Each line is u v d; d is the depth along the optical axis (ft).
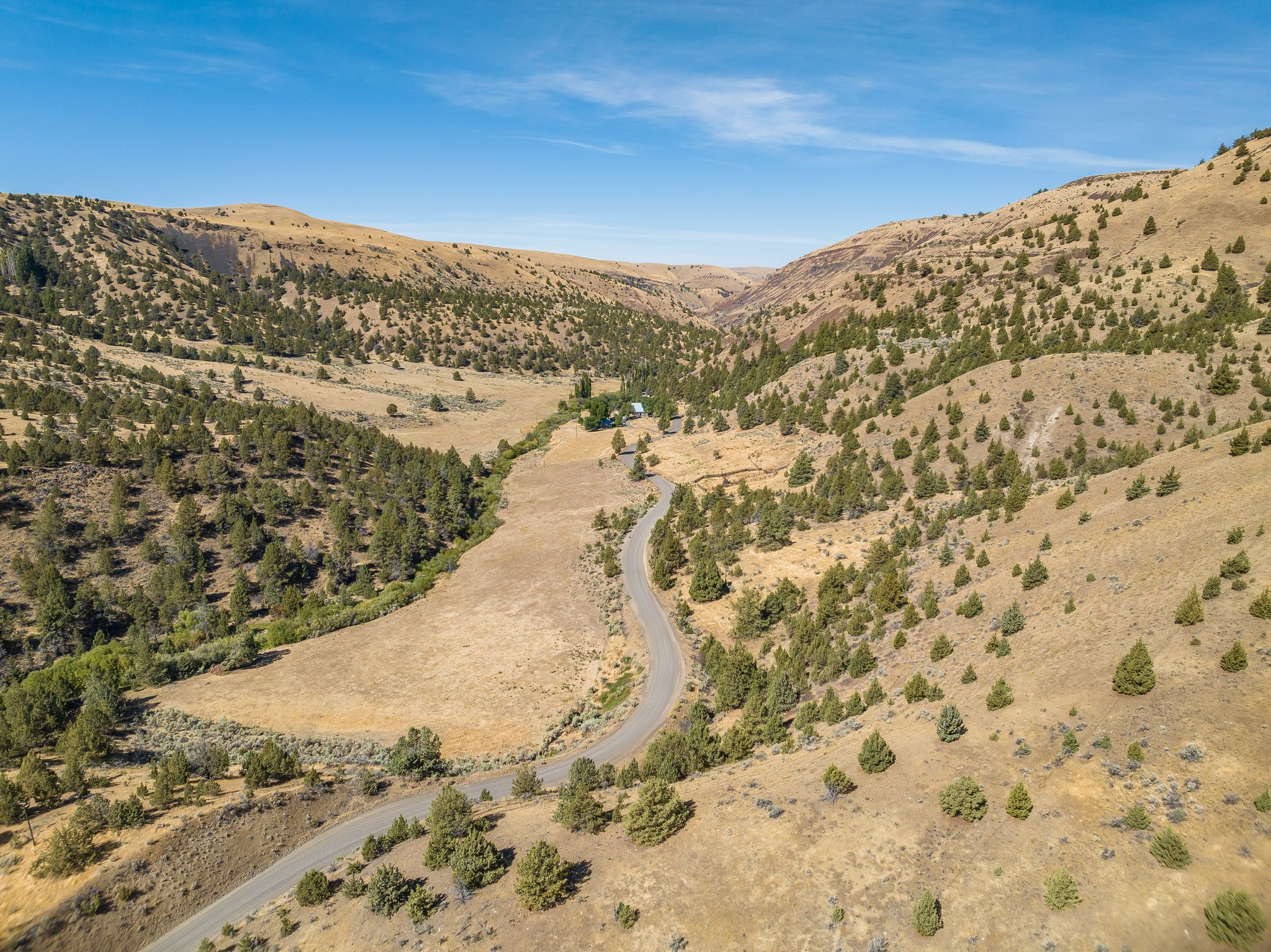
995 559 263.90
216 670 295.69
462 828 169.78
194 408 504.84
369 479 479.00
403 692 284.00
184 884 173.47
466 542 451.94
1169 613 174.91
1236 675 146.10
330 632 338.13
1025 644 194.70
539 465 608.19
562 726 259.80
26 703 233.55
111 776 211.00
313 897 159.63
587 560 406.00
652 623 327.26
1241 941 100.32
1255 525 192.85
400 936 141.18
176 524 371.35
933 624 239.91
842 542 367.66
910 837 138.51
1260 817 117.08
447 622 346.54
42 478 370.94
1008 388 440.04
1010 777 146.00
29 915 155.33
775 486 470.39
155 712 261.65
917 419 461.37
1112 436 381.19
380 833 199.00
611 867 150.82
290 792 209.97
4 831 177.68
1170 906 109.91
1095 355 442.09
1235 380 375.66
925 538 322.75
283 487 442.09
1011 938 114.42
